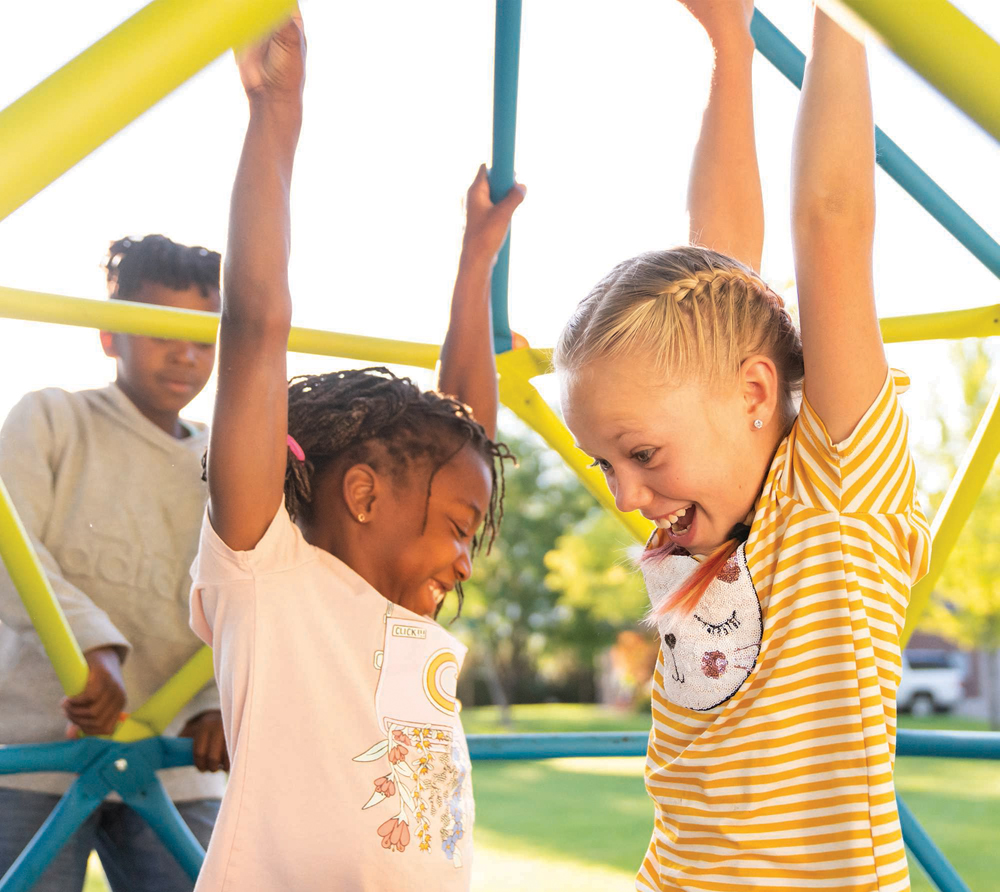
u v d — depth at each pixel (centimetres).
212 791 181
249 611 112
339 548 126
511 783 877
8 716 166
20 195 46
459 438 130
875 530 100
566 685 2130
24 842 159
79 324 149
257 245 101
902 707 1938
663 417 99
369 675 116
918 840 156
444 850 114
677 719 109
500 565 2077
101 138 47
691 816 105
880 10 47
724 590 103
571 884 468
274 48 98
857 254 94
